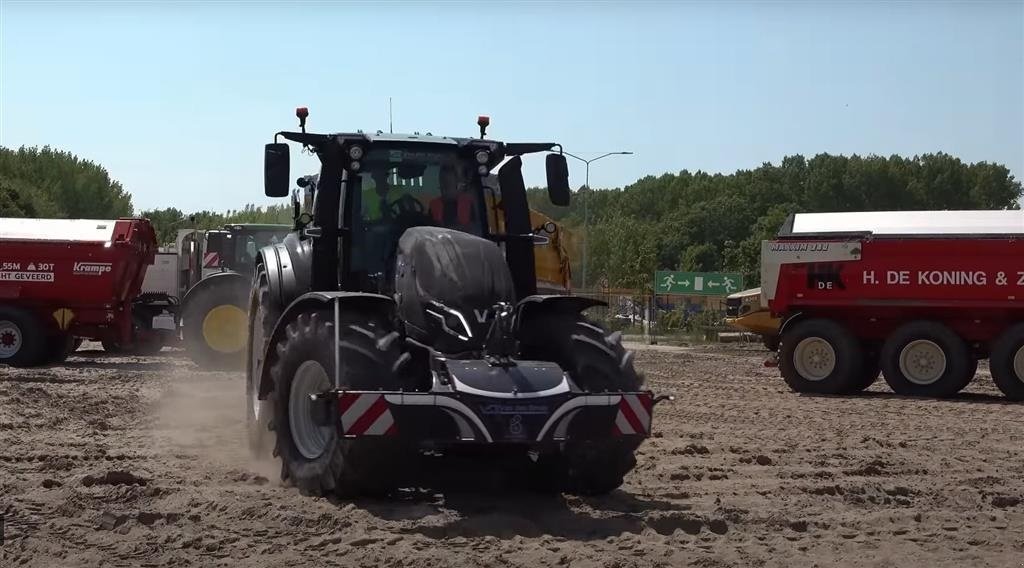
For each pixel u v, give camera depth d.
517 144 9.33
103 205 97.94
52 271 21.00
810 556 6.71
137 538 6.77
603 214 121.19
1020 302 18.73
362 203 9.03
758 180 107.00
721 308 47.78
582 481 8.16
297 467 8.09
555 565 6.30
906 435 12.71
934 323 19.06
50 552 6.46
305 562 6.29
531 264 9.20
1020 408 16.69
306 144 9.02
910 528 7.50
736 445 11.24
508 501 8.04
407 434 7.36
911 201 100.44
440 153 9.23
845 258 19.72
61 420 12.22
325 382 8.04
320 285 8.95
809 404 16.62
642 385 8.24
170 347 27.53
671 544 6.92
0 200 69.31
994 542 7.12
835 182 101.06
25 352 20.69
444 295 7.95
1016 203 104.06
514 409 7.45
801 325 19.77
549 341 8.21
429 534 6.96
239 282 20.73
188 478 8.68
